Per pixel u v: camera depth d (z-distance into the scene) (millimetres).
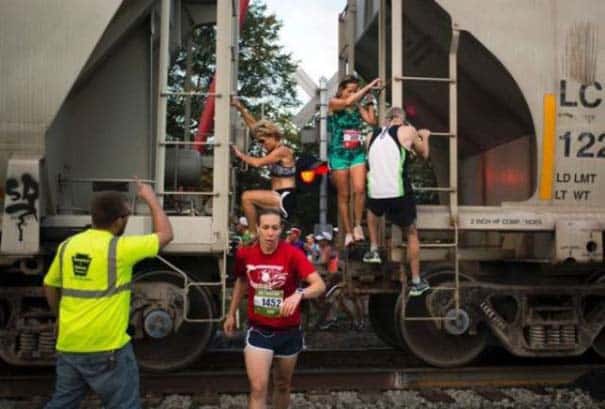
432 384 6660
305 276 4453
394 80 6473
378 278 7051
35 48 5934
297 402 6047
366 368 7070
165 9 6262
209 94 6250
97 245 3979
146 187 4371
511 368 6812
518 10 6680
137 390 4055
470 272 7531
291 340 4539
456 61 6766
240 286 4785
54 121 6141
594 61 6758
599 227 6551
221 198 6203
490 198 8227
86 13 5977
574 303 6949
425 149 6398
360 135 6988
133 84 6859
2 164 5859
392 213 6266
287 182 6617
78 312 3902
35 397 6176
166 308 6324
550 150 6688
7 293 6219
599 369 6871
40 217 5824
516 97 6828
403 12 7059
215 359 7688
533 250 7086
